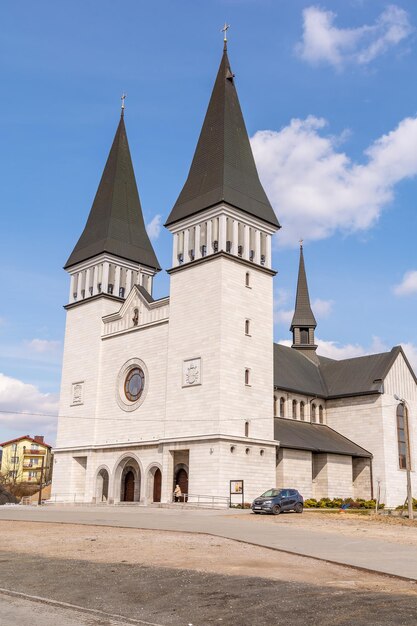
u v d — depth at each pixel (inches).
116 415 2544.3
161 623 542.9
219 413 2097.7
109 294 2765.7
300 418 2721.5
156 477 2342.5
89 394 2682.1
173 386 2290.8
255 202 2454.5
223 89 2578.7
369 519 1614.2
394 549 989.2
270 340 2363.4
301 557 892.0
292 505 1774.1
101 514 1716.3
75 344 2832.2
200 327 2253.9
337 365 3002.0
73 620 547.8
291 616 551.2
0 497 3267.7
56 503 2544.3
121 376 2568.9
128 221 2952.8
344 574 759.1
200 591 661.9
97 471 2559.1
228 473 2070.6
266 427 2251.5
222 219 2313.0
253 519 1535.4
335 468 2509.8
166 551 955.3
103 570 793.6
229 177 2396.7
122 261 2851.9
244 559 872.9
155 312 2500.0
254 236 2429.9
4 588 693.9
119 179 2999.5
